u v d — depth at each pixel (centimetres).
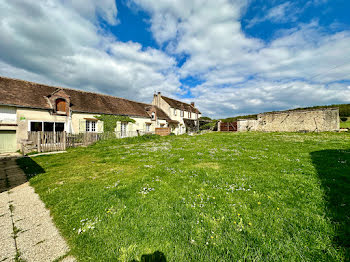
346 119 2719
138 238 275
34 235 305
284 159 789
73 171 721
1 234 307
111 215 348
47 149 1339
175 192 452
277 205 362
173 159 884
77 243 276
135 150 1263
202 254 237
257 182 505
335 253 224
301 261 216
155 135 2412
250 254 233
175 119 3900
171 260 229
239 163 754
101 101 2567
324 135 1927
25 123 1603
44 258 250
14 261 244
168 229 293
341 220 291
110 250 254
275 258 223
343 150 936
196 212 345
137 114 2862
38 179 621
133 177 608
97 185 537
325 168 614
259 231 277
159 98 3950
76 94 2336
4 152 1467
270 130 2923
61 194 470
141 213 349
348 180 475
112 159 962
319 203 361
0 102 1436
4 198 471
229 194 427
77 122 2034
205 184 502
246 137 2047
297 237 259
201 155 981
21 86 1814
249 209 350
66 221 339
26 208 411
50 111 1786
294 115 2614
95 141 1772
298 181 496
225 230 285
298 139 1628
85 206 393
